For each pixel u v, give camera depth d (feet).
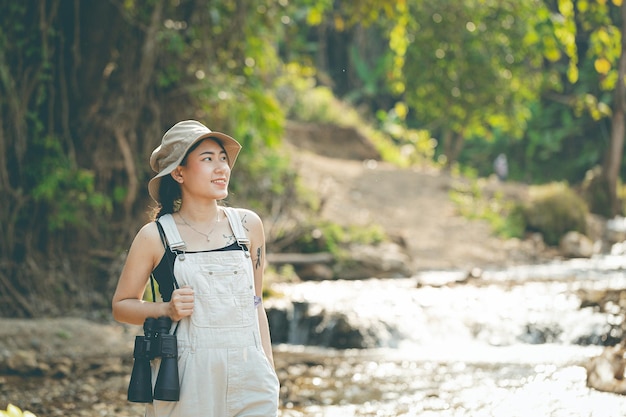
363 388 27.09
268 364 11.82
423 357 32.78
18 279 38.63
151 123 43.42
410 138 98.78
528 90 85.51
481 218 68.44
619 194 85.92
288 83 88.07
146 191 43.42
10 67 39.45
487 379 27.76
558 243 66.90
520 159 131.03
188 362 11.45
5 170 38.63
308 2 55.06
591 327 34.71
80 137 41.63
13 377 27.96
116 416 23.30
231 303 11.65
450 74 82.28
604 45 59.93
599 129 125.59
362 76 122.62
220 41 44.39
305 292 43.50
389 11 48.57
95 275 40.81
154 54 42.34
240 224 12.12
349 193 70.18
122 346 32.78
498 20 79.41
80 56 41.57
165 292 11.86
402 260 52.70
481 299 39.47
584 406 23.09
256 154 57.93
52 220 39.37
